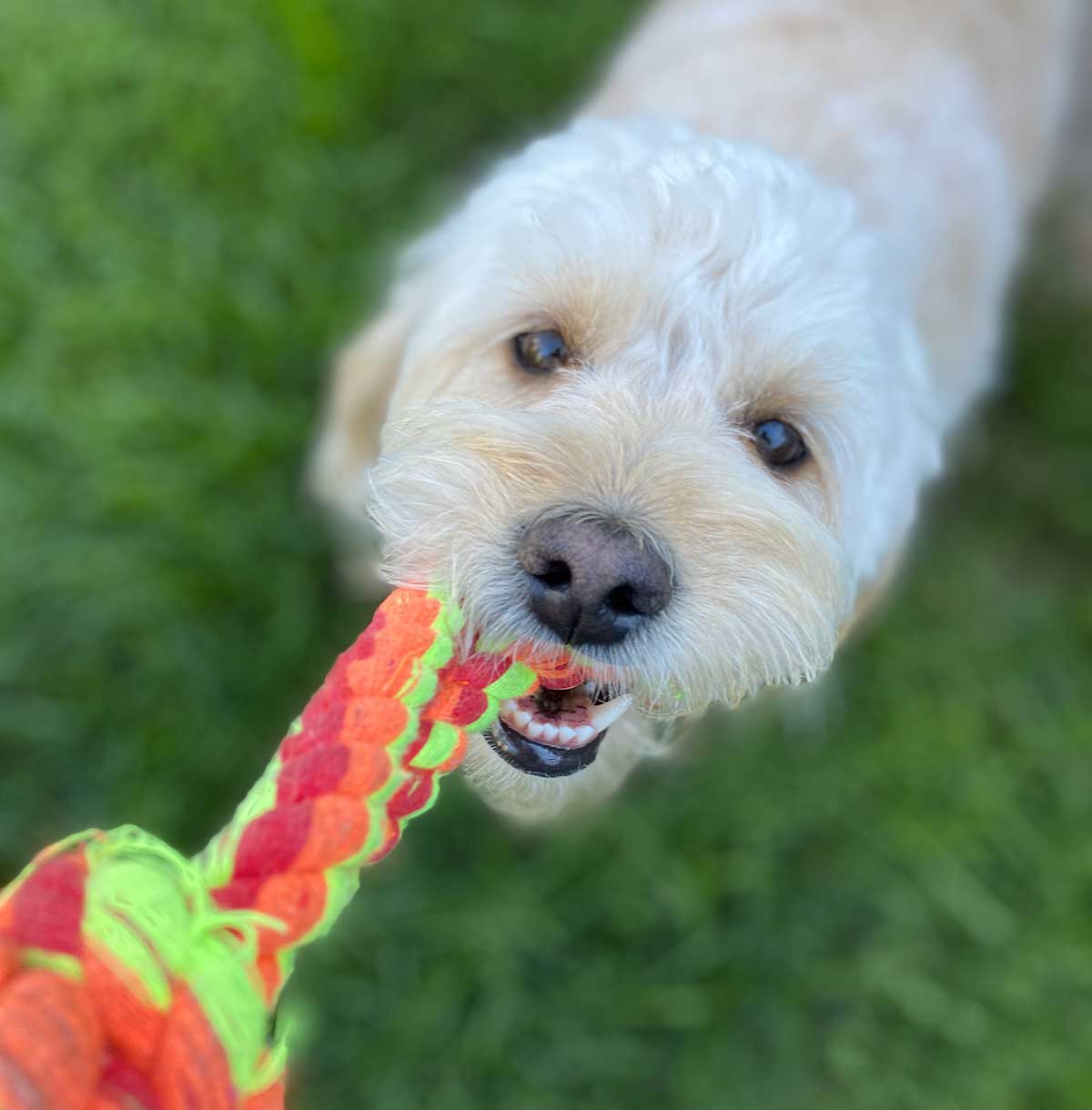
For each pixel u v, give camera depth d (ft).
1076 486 2.28
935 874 1.99
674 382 1.46
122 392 2.01
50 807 1.85
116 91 2.15
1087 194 2.41
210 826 1.87
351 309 2.11
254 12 2.18
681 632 1.30
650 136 1.57
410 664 1.12
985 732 2.11
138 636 1.92
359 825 1.02
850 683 2.10
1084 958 1.97
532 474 1.32
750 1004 1.91
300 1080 1.80
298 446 2.04
